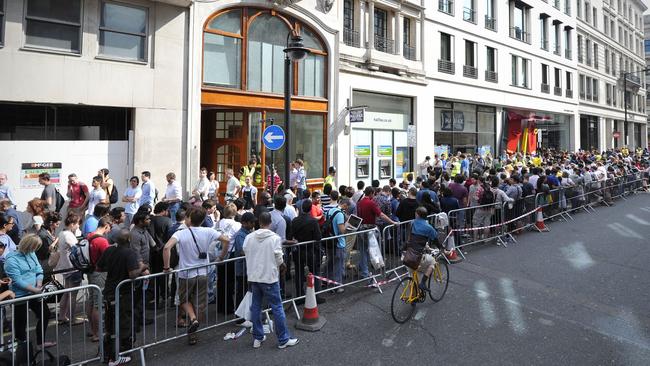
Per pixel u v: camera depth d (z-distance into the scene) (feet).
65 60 34.55
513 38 88.74
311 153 52.06
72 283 19.90
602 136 135.64
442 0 72.08
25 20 33.27
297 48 30.45
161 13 39.34
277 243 17.66
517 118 91.91
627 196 67.10
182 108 40.63
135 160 37.88
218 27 43.75
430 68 68.39
